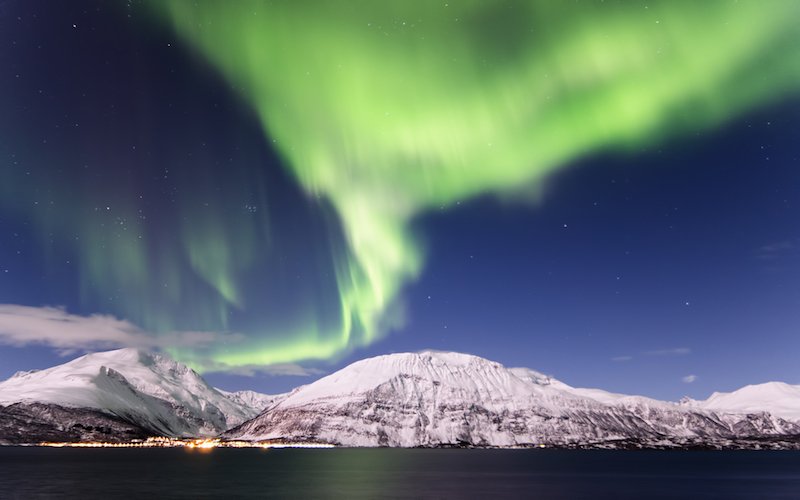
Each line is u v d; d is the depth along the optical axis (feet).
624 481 612.29
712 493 476.54
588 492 475.72
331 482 544.21
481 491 472.85
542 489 500.33
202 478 581.12
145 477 583.99
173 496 407.23
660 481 615.16
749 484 576.61
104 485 487.61
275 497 407.85
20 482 514.27
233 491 449.06
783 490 506.89
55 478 561.02
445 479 602.03
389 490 468.75
